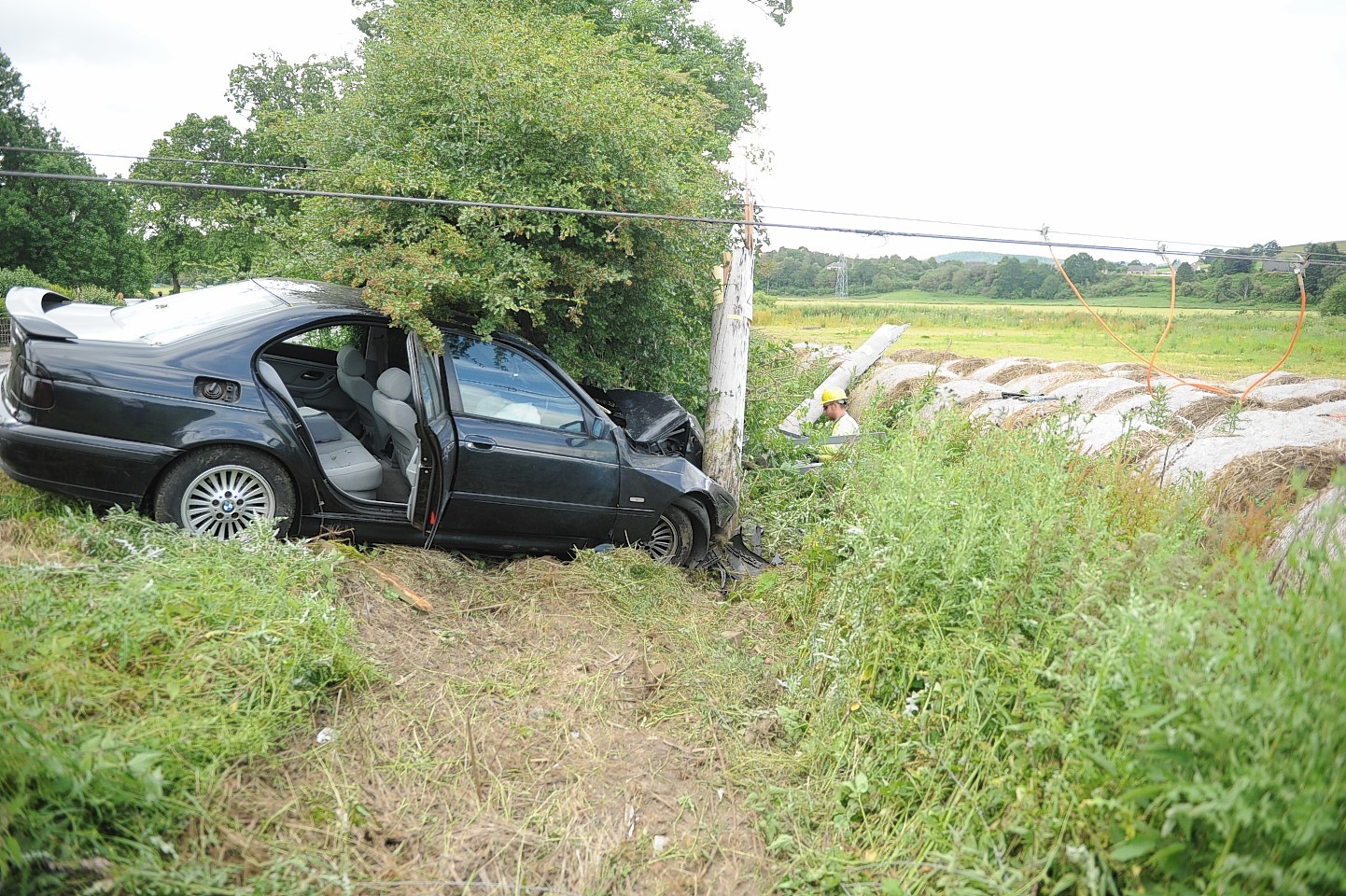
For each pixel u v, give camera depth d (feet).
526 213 20.27
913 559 14.12
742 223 21.84
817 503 24.39
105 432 14.02
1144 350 114.52
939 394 34.19
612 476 19.04
